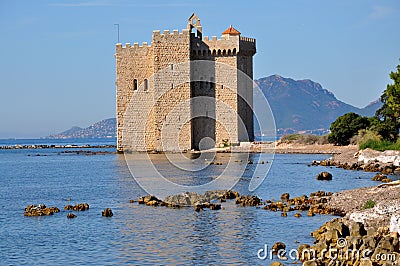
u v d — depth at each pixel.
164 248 27.11
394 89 74.44
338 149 92.25
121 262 24.98
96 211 36.94
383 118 91.38
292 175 59.16
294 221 31.94
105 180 58.03
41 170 75.50
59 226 32.25
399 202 27.89
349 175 57.12
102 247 27.50
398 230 24.45
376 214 27.23
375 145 74.44
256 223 31.81
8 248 27.61
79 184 54.84
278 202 38.09
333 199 37.03
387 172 57.50
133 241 28.53
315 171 63.03
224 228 30.89
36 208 37.50
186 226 31.69
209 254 25.92
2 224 33.16
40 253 26.64
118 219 34.03
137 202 40.72
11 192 49.25
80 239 29.12
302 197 39.47
